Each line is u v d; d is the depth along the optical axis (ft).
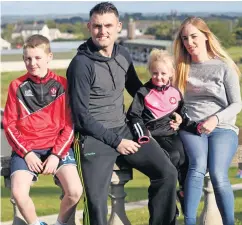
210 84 14.58
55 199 31.55
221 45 14.99
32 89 13.15
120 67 13.80
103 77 13.48
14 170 12.87
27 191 12.73
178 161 14.29
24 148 12.92
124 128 13.89
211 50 14.89
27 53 12.99
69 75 13.39
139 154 13.62
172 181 13.57
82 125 13.30
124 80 14.01
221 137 14.23
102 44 13.46
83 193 13.34
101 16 13.38
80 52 13.48
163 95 14.34
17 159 13.03
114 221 14.43
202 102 14.70
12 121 13.14
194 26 14.64
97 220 13.05
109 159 13.42
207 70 14.70
